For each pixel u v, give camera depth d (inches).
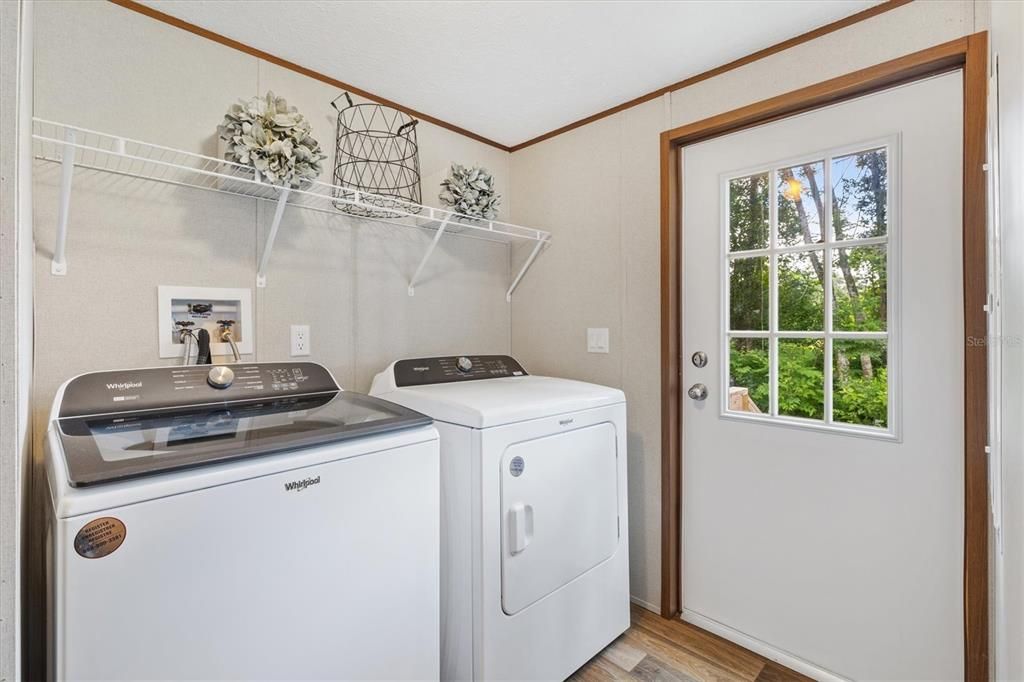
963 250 52.5
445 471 57.6
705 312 74.4
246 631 36.0
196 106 60.1
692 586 76.3
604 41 63.2
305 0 55.2
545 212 93.0
